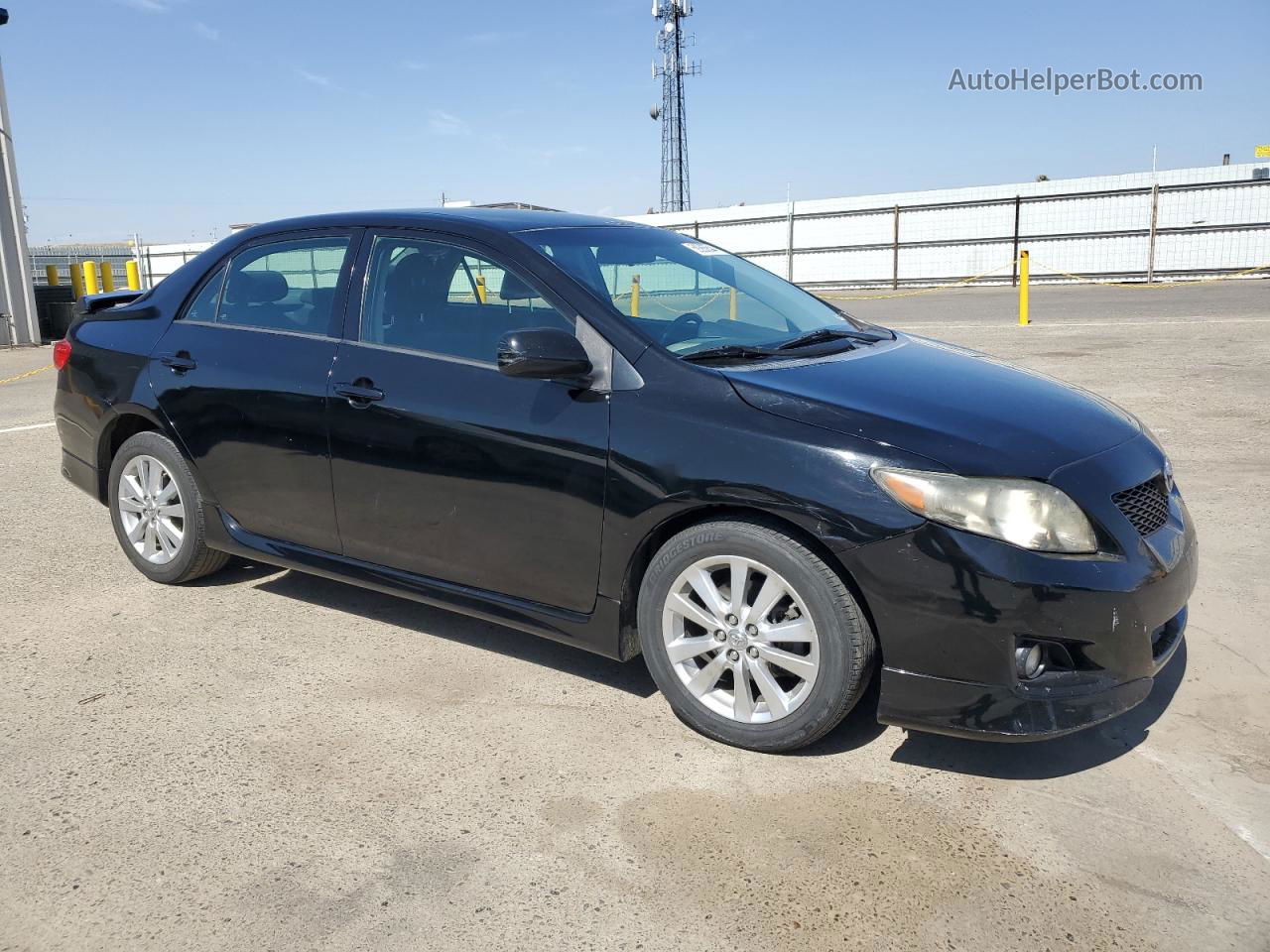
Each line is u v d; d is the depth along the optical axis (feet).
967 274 105.60
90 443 15.29
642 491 10.07
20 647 12.84
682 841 8.65
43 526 18.28
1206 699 11.07
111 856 8.49
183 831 8.84
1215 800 9.19
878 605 9.09
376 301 12.36
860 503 9.05
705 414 9.89
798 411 9.64
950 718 9.07
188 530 14.26
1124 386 29.89
